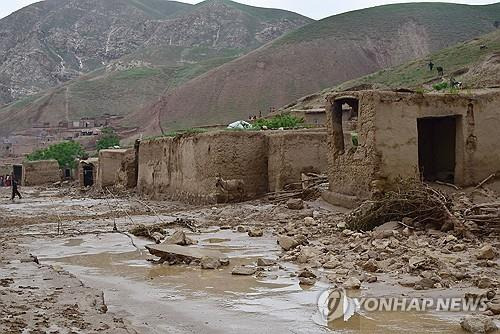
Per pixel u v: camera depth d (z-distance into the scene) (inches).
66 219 840.3
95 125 4517.7
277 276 402.0
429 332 270.8
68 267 468.4
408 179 622.5
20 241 615.8
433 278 354.0
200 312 319.9
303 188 836.0
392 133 634.8
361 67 5177.2
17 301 315.9
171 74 6299.2
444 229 512.1
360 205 599.2
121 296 364.2
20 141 4355.3
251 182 932.0
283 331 280.2
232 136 922.1
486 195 627.2
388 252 443.2
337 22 6141.7
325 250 476.4
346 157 694.5
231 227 658.2
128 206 1042.1
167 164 1117.1
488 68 2201.0
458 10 6446.9
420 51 5620.1
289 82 4645.7
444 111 652.1
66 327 269.0
